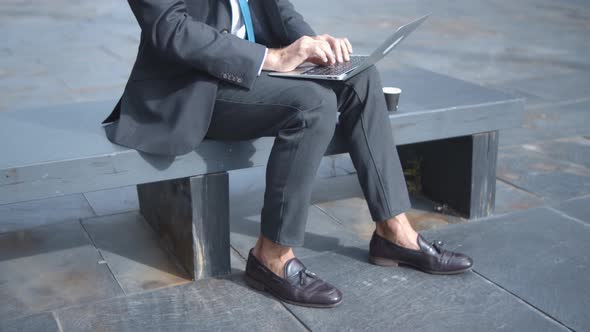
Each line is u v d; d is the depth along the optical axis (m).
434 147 3.53
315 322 2.50
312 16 8.91
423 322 2.50
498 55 7.07
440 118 3.09
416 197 3.66
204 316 2.54
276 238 2.56
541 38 7.93
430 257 2.81
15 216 3.37
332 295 2.58
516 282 2.77
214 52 2.43
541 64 6.70
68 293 2.69
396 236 2.85
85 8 9.36
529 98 5.53
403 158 3.75
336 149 2.88
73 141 2.59
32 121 2.83
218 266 2.82
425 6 9.91
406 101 3.21
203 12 2.62
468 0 10.44
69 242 3.12
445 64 6.66
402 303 2.63
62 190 2.44
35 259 2.96
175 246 2.96
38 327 2.46
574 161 4.17
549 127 4.81
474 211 3.38
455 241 3.13
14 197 2.37
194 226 2.72
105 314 2.55
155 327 2.47
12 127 2.75
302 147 2.49
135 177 2.54
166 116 2.53
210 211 2.73
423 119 3.05
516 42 7.70
